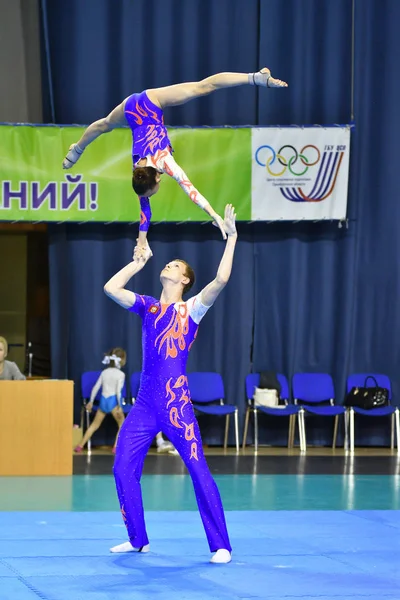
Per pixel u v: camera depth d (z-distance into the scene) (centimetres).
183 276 727
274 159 1559
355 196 1611
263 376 1570
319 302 1619
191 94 688
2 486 1109
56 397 1217
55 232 1576
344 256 1611
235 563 685
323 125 1566
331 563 686
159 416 705
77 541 759
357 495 1071
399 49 1612
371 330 1625
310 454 1498
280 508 977
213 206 1553
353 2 1603
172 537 788
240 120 1608
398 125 1614
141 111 691
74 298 1580
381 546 750
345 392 1605
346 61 1608
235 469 1299
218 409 1522
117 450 718
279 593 595
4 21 1599
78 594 585
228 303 1608
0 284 1773
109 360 1498
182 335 709
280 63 1602
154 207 1541
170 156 688
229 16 1605
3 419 1205
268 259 1617
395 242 1616
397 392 1614
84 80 1573
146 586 609
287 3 1602
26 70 1603
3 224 1683
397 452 1545
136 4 1586
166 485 1134
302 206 1566
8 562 677
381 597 587
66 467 1215
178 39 1595
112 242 1589
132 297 714
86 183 1527
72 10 1573
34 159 1518
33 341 1747
